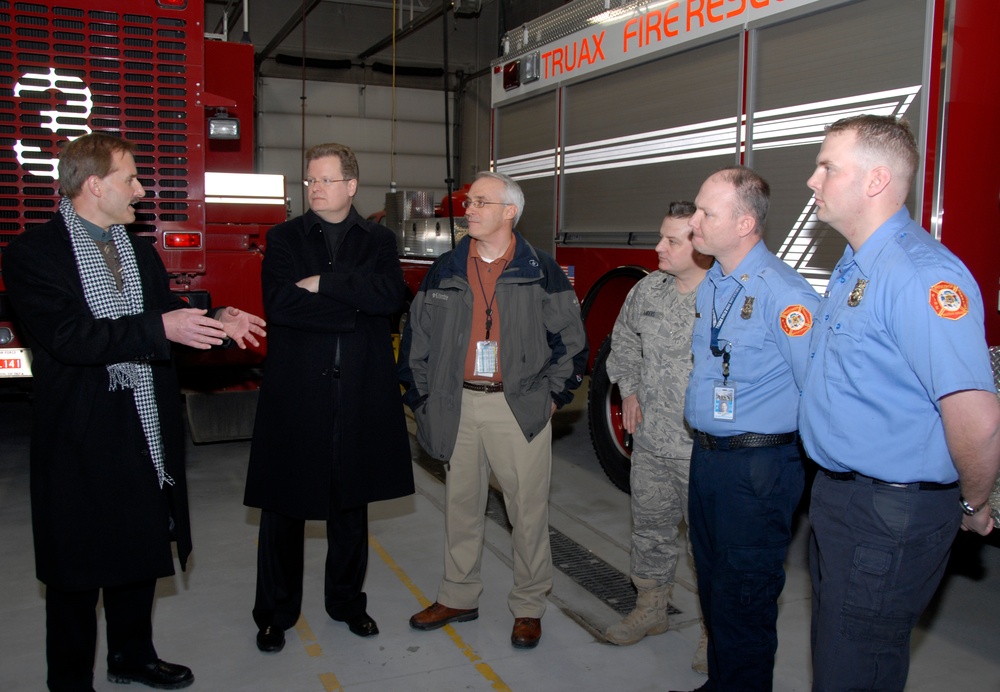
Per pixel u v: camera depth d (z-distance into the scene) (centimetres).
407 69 1930
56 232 240
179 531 263
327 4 1872
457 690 280
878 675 188
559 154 560
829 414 191
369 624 318
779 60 390
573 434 644
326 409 291
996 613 340
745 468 233
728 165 421
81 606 249
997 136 326
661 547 313
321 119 1894
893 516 183
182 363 491
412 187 1972
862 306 186
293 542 308
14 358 445
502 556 400
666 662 301
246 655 303
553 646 312
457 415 304
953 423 171
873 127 186
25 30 427
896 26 334
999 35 323
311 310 282
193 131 456
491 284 305
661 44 463
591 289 530
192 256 462
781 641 316
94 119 440
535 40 586
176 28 449
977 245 326
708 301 247
